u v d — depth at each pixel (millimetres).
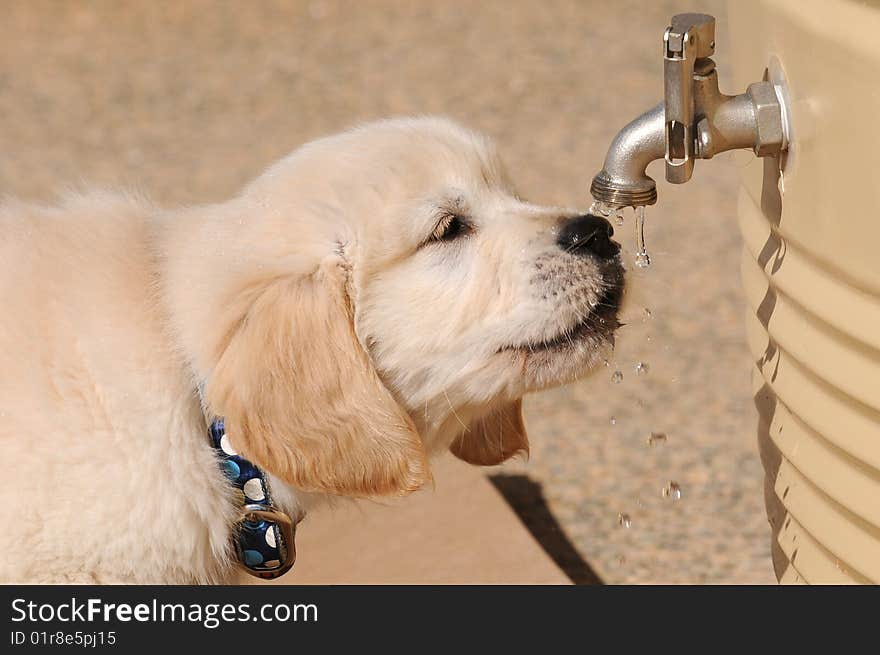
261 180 4059
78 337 3682
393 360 3881
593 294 3920
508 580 5035
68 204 4191
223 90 11305
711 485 6074
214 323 3643
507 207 4074
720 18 11992
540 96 10797
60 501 3590
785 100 3242
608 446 6430
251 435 3584
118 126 10562
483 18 12844
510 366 3938
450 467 5980
